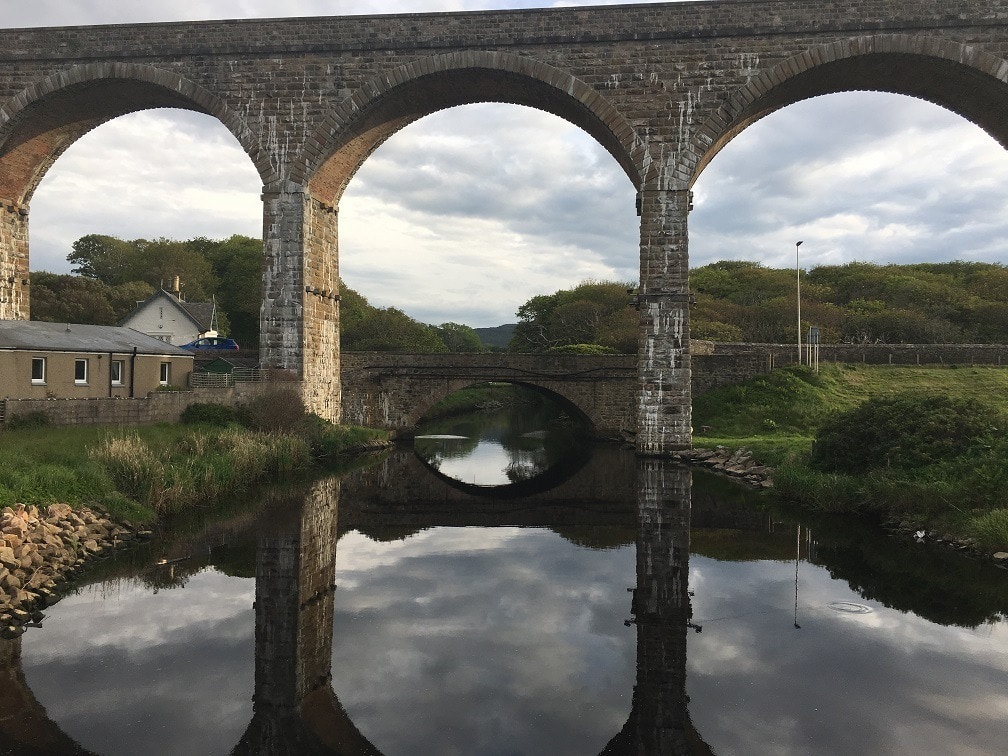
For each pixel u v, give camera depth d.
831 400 35.34
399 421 37.62
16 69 29.23
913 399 19.50
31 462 15.27
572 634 10.13
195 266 86.94
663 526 17.14
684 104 27.17
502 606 11.31
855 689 8.30
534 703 8.03
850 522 17.25
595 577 12.95
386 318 78.81
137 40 29.06
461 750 6.97
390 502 20.77
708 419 36.06
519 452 34.81
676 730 7.39
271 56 28.80
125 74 29.00
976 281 79.56
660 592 12.01
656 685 8.47
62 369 24.38
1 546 11.27
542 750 6.98
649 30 27.23
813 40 26.52
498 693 8.26
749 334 67.38
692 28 27.03
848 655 9.31
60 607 10.89
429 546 15.45
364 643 9.77
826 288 82.19
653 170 27.34
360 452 31.30
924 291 72.44
